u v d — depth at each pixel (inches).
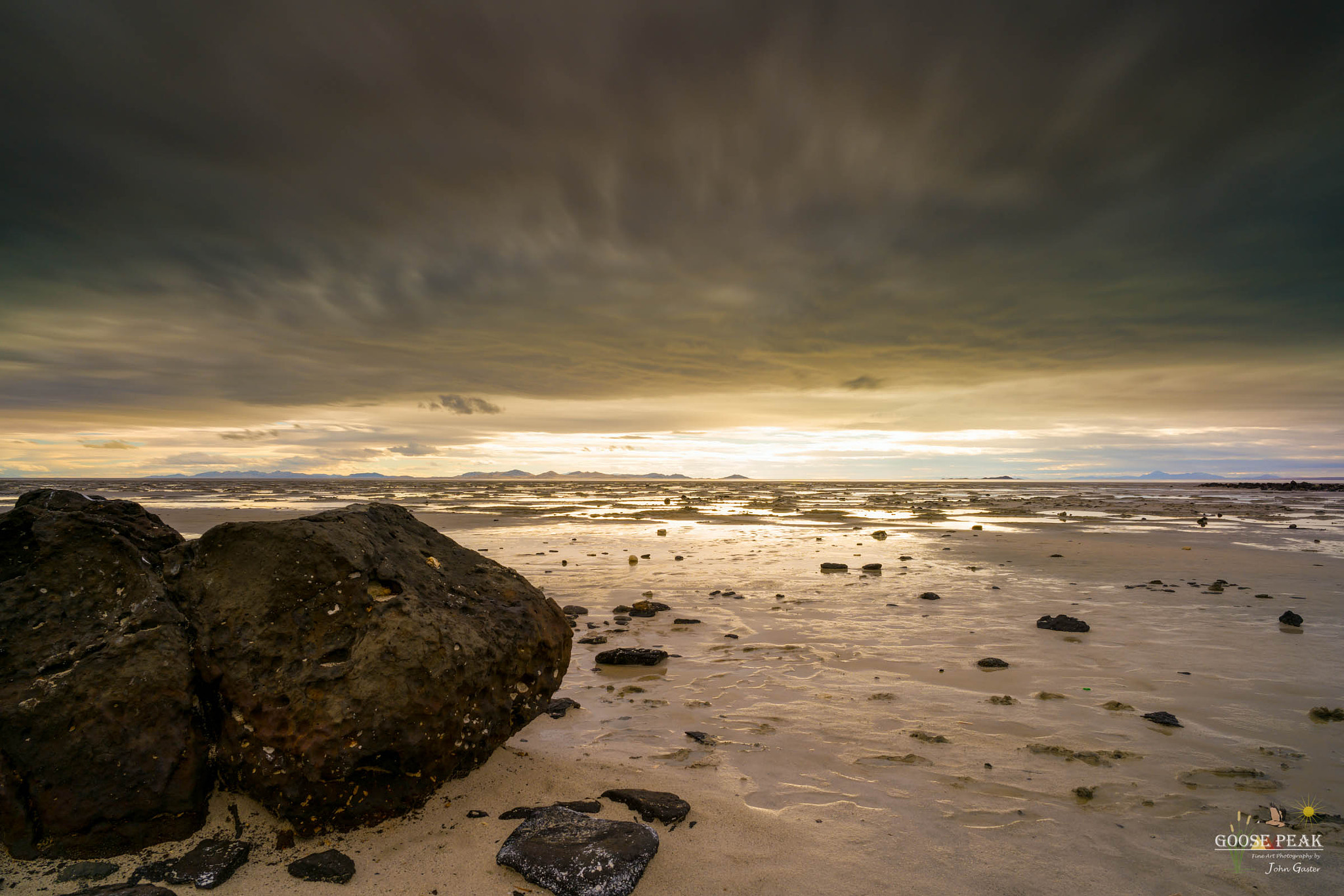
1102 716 239.6
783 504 1946.4
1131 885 141.0
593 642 348.2
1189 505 1862.7
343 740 156.6
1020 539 883.4
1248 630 366.3
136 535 187.5
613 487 4195.4
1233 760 203.0
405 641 170.4
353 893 137.1
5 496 2011.6
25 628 156.5
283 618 169.6
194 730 158.1
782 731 226.4
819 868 146.7
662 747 213.6
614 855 142.9
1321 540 852.0
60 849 144.7
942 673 290.8
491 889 139.0
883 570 596.4
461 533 978.7
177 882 138.7
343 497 2247.8
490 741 191.8
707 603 450.3
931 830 162.9
